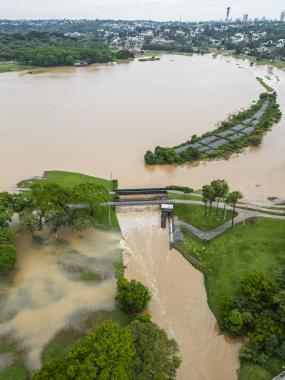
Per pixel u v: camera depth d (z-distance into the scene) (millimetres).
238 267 102875
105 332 69250
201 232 118375
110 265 105375
